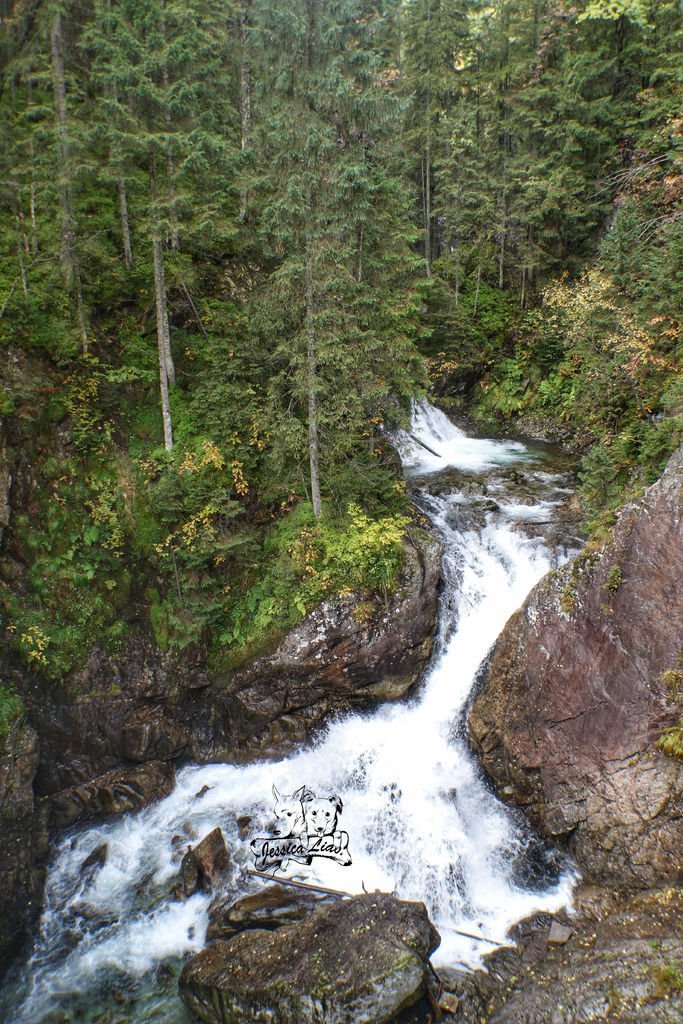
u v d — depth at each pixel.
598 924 10.07
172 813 13.32
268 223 14.52
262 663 14.42
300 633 14.46
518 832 12.33
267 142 14.13
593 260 27.31
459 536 17.55
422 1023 8.56
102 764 13.65
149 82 13.48
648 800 10.89
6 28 17.28
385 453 19.36
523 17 30.50
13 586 13.45
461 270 31.14
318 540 15.64
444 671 15.11
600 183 27.59
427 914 10.35
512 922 10.59
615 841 11.04
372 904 10.07
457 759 13.75
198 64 14.68
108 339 17.36
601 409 20.72
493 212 29.89
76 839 12.64
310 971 8.91
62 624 13.83
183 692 14.90
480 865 11.80
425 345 29.48
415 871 11.79
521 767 12.58
